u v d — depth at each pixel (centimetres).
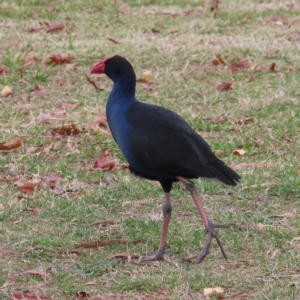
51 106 1503
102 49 1823
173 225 991
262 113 1463
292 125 1402
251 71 1709
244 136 1354
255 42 1892
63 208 1049
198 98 1564
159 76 1673
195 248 924
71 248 918
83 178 1170
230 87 1606
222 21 2131
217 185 1134
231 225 984
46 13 2189
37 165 1216
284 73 1703
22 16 2155
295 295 782
